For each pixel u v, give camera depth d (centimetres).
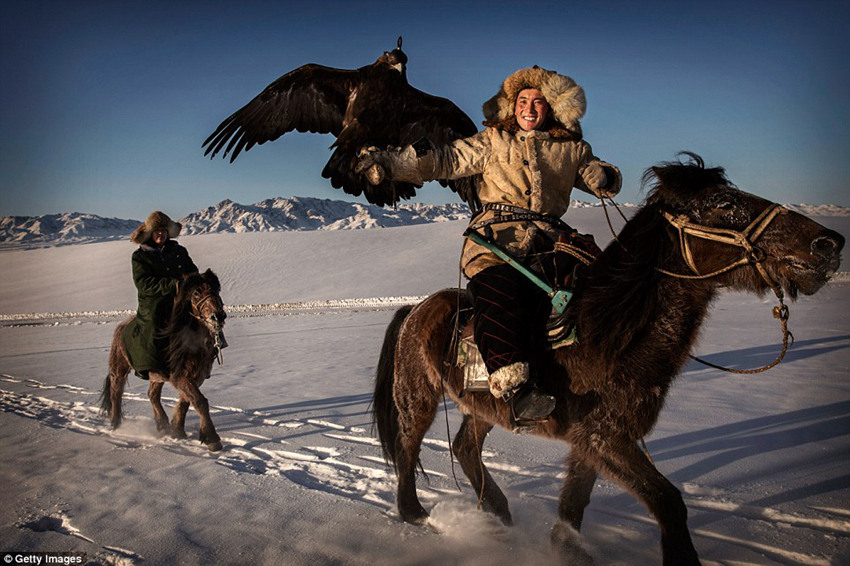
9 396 934
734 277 268
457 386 348
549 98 337
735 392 716
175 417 633
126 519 398
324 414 716
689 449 508
